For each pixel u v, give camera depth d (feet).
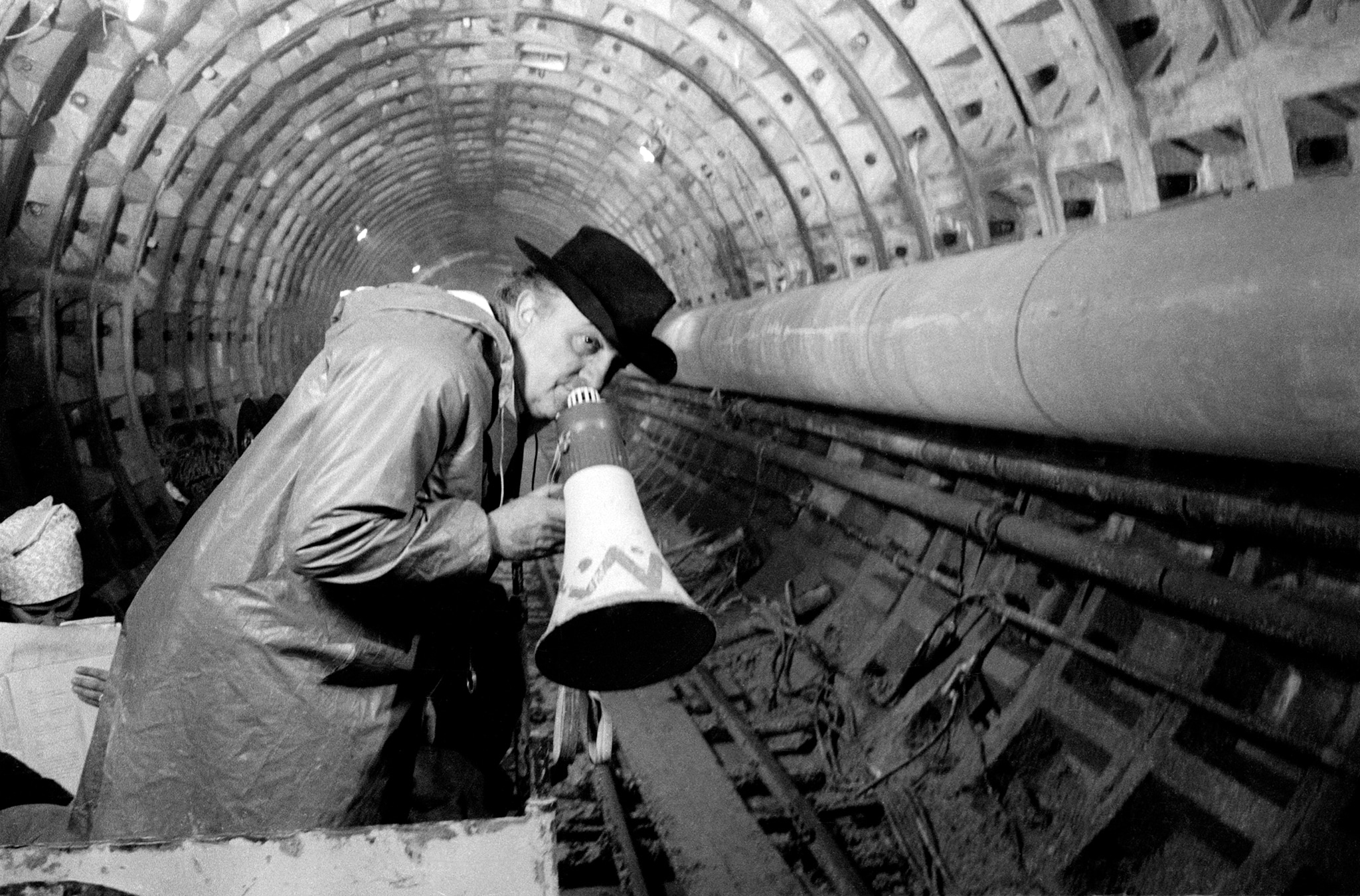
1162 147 15.03
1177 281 10.29
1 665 9.25
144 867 4.67
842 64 23.03
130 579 25.64
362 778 6.38
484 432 6.40
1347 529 9.92
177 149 28.76
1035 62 16.98
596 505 5.05
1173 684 11.34
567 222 69.67
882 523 21.29
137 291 31.19
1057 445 15.83
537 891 4.79
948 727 14.20
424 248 87.51
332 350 6.07
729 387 31.81
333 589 6.20
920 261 25.44
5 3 18.06
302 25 28.50
